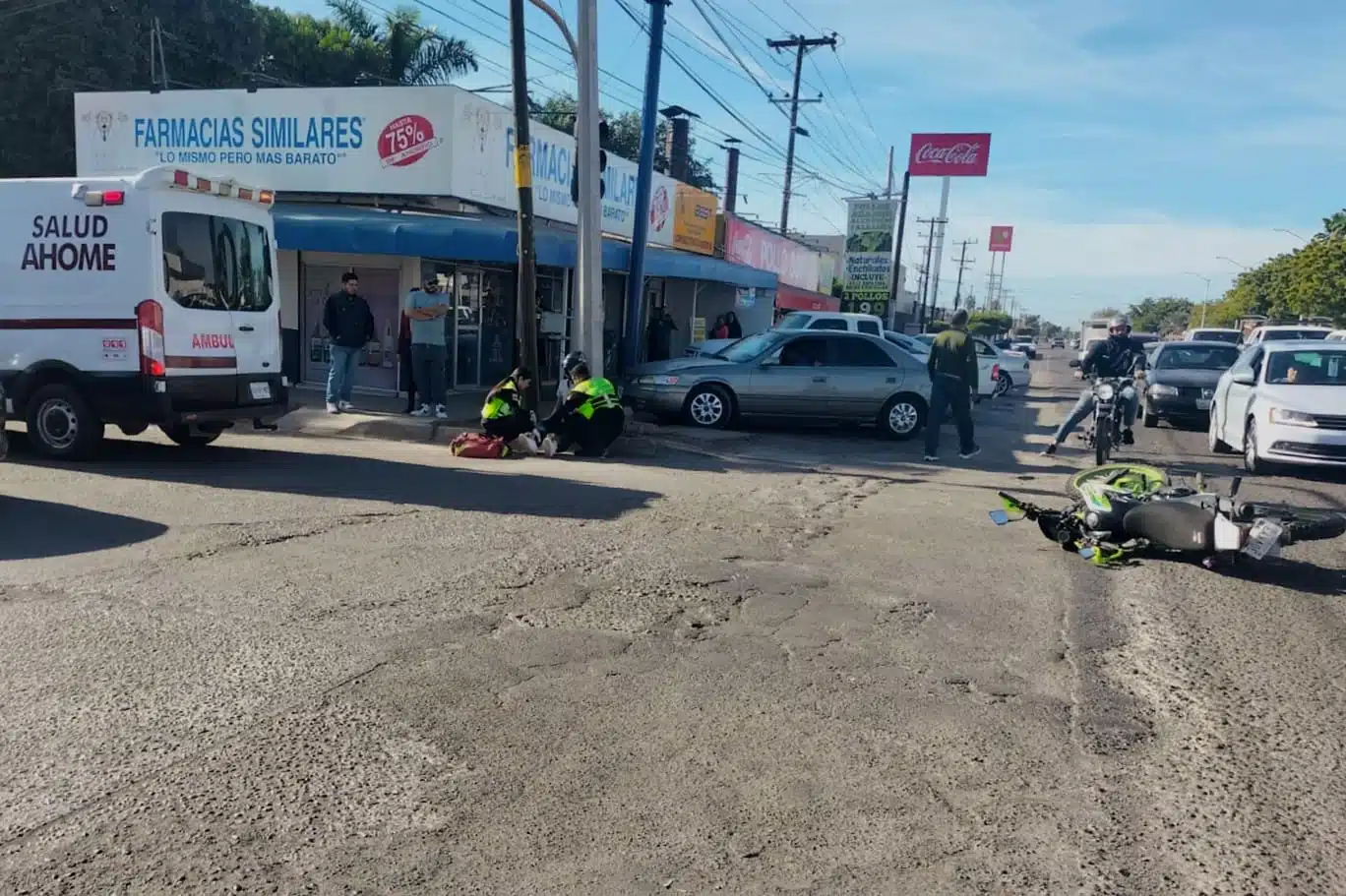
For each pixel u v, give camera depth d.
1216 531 6.70
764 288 26.06
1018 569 6.85
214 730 4.01
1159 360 18.50
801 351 14.59
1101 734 4.28
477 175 16.05
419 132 15.41
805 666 4.94
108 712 4.14
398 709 4.26
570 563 6.56
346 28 32.88
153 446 10.94
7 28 24.23
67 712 4.12
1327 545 7.71
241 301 10.00
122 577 5.92
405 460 10.55
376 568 6.27
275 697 4.33
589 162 12.80
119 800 3.47
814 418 14.63
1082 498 7.40
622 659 4.93
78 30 25.02
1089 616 5.86
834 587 6.28
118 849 3.18
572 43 12.58
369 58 32.69
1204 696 4.71
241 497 8.22
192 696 4.31
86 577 5.89
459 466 10.31
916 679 4.83
